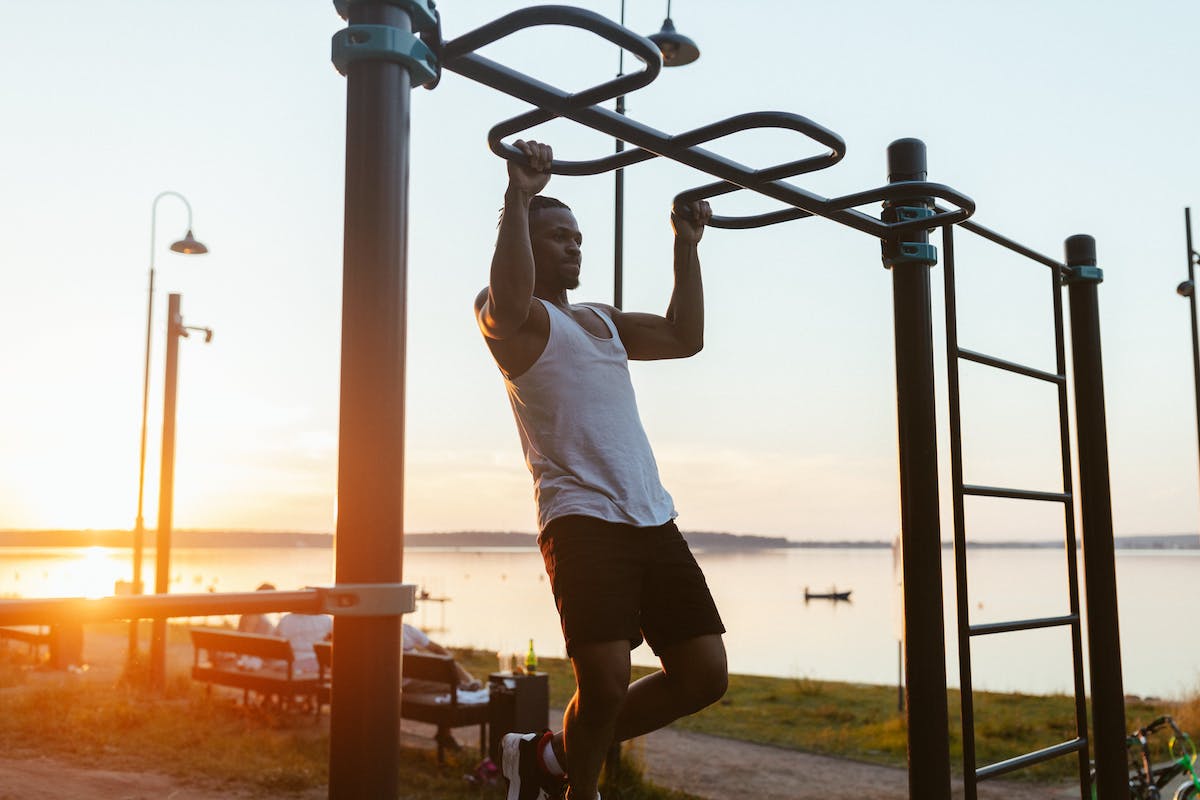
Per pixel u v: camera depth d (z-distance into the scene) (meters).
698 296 2.64
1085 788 3.28
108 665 14.41
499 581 147.62
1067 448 3.48
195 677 10.85
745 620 69.06
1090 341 3.96
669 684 2.22
